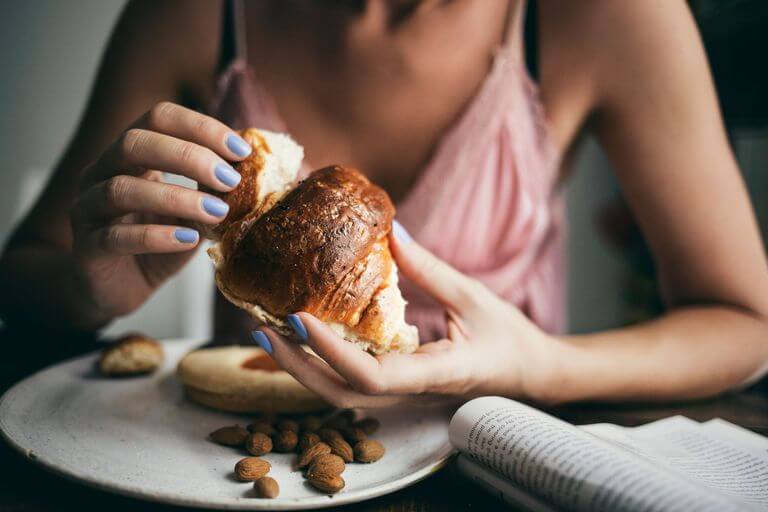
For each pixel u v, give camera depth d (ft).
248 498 0.96
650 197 1.88
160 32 2.06
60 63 3.69
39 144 3.75
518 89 2.02
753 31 2.78
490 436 1.04
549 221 2.25
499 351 1.28
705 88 1.85
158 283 1.54
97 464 1.04
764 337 1.63
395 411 1.35
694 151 1.81
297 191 1.12
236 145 1.13
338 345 1.04
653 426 1.29
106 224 1.22
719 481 1.04
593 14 1.93
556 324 2.35
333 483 0.98
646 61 1.87
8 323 1.89
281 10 2.02
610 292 4.75
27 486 1.01
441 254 2.07
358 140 2.06
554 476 0.93
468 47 1.96
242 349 1.56
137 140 1.11
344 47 1.98
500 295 2.13
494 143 2.01
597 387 1.41
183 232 1.14
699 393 1.53
